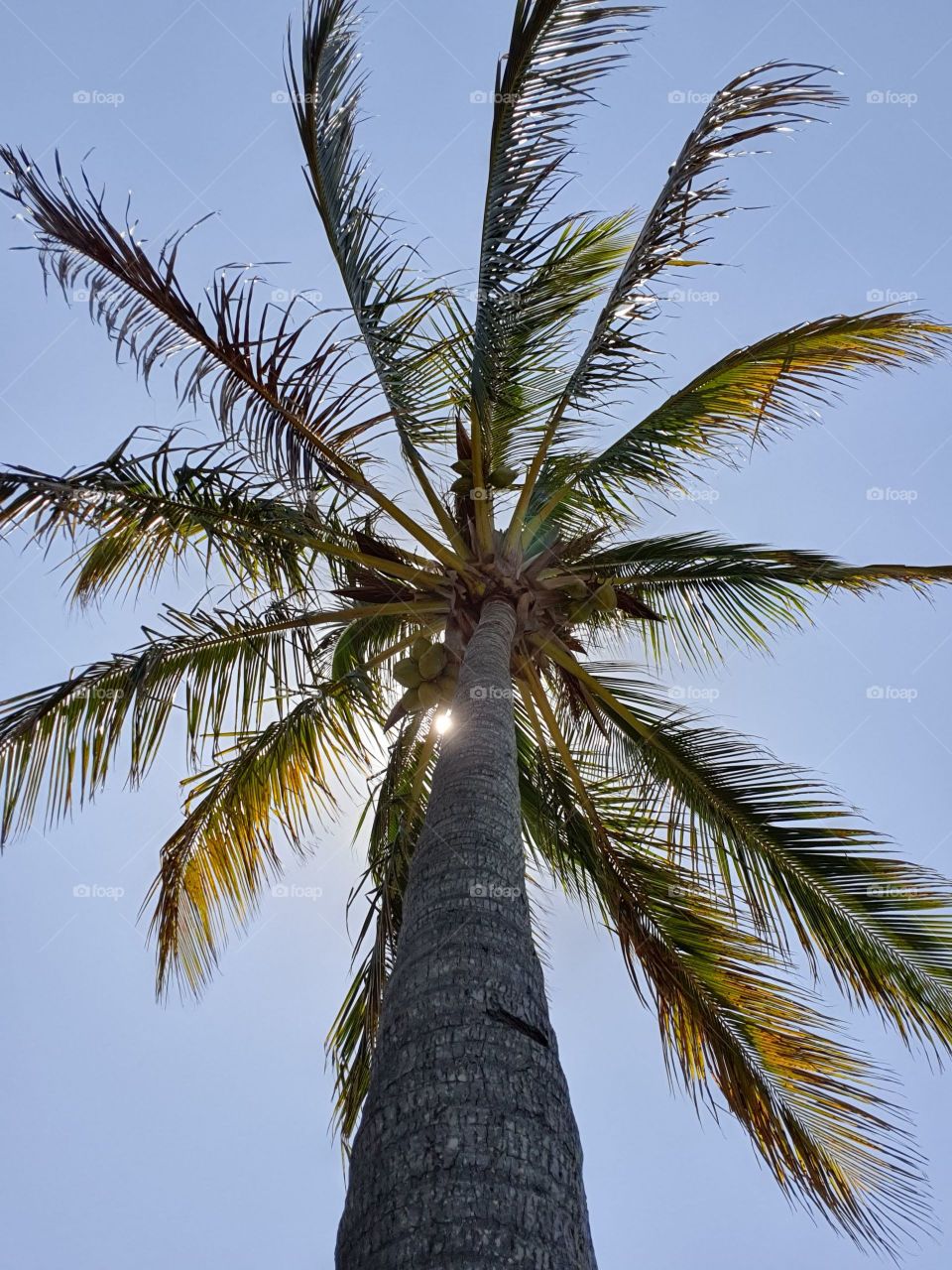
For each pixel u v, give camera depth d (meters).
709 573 9.17
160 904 8.44
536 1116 3.59
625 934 8.33
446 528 8.59
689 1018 7.88
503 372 7.97
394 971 4.45
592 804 8.74
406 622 9.55
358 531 8.61
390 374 7.73
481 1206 3.20
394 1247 3.13
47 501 7.26
